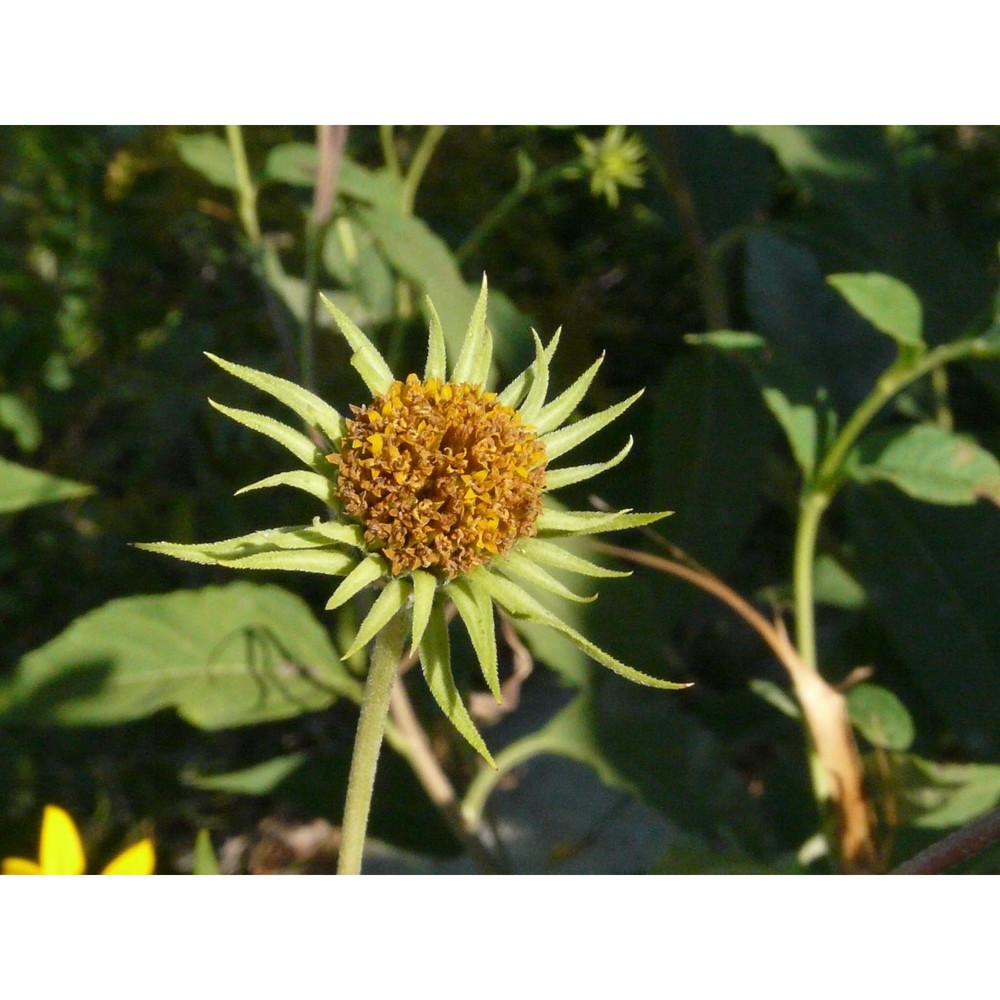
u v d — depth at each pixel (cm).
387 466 11
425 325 26
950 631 21
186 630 19
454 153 30
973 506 21
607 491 26
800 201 30
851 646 24
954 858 13
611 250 32
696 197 25
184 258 32
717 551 23
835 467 17
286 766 22
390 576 11
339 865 11
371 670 11
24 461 30
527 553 11
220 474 29
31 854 22
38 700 18
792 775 22
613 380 31
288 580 28
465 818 19
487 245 30
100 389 29
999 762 20
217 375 29
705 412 23
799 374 17
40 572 27
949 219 30
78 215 31
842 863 16
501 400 12
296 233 30
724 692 26
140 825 24
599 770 19
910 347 16
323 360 26
